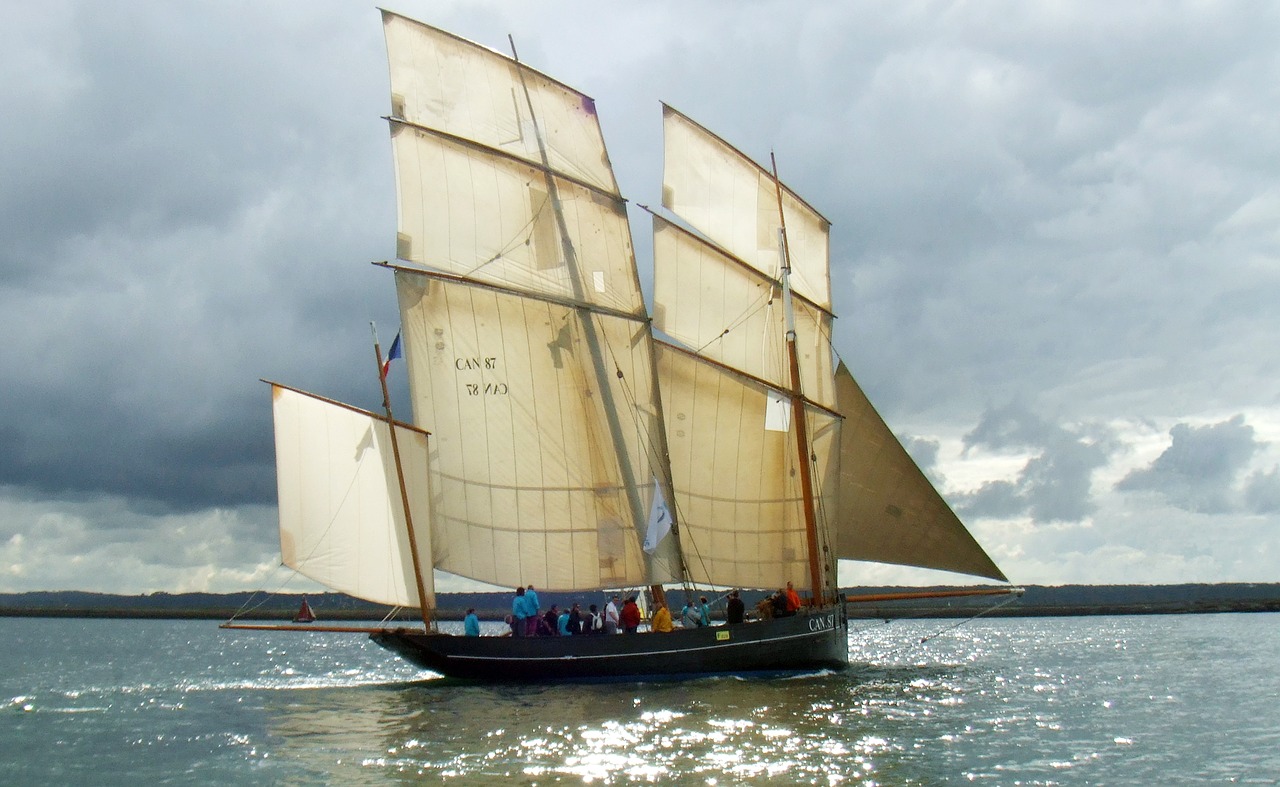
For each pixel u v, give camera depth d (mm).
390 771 29578
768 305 57469
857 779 28594
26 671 67562
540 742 33438
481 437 51312
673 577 52438
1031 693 49312
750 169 57719
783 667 50312
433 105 53281
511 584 50750
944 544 55375
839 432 56562
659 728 35781
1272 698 48406
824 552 55438
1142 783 29047
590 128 55312
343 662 81375
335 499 46219
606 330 53594
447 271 52375
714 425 55125
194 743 34375
